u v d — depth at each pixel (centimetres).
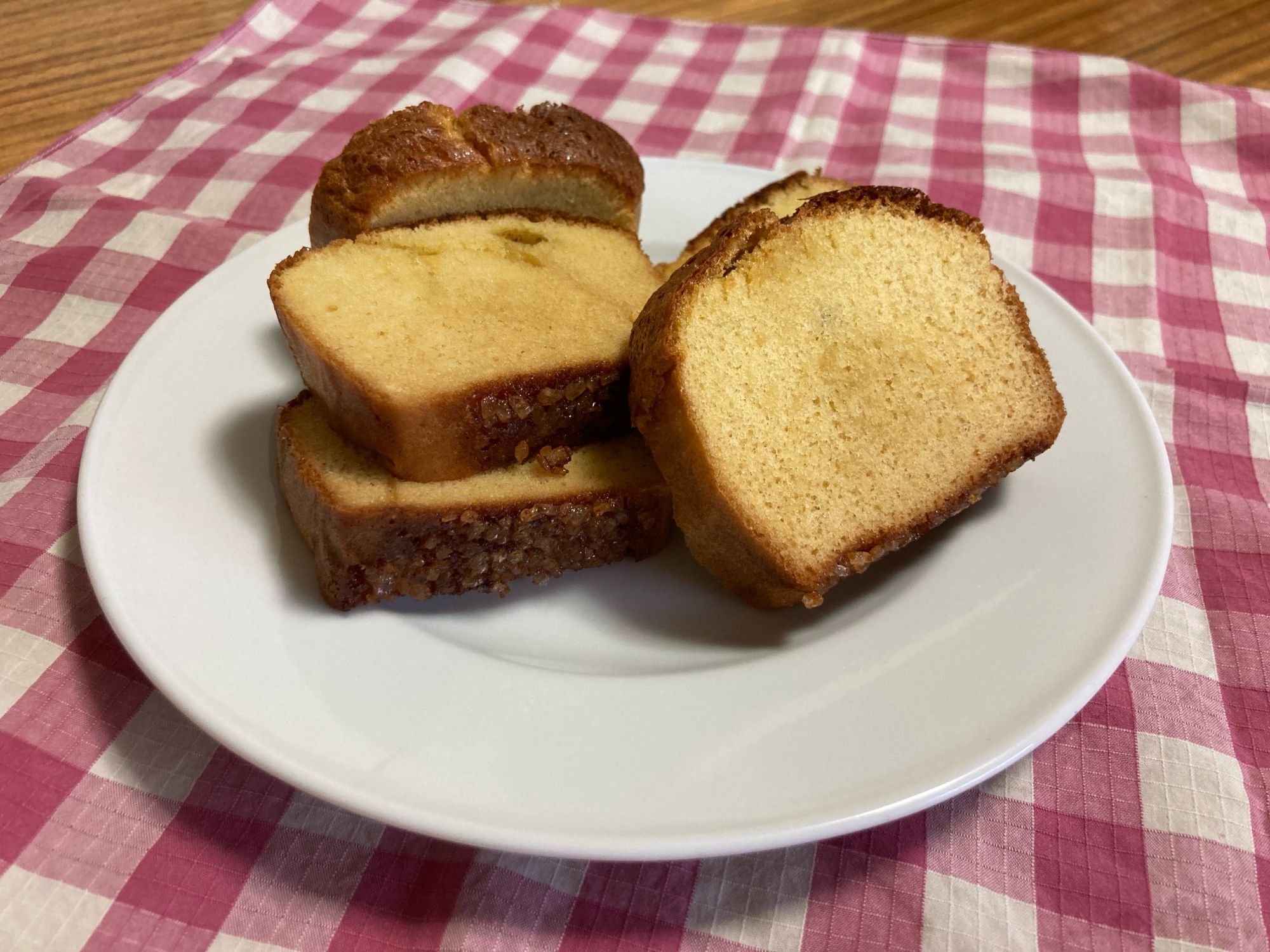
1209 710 18
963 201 32
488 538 19
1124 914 15
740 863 16
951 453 20
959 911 15
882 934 15
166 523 18
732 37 41
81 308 26
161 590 17
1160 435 21
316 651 17
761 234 20
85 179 31
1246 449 24
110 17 41
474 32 41
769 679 17
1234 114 36
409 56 39
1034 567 19
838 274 21
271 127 34
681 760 15
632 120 36
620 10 43
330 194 23
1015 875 16
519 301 22
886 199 21
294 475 19
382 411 18
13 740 16
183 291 27
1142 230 31
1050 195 32
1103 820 16
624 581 20
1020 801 17
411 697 16
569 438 21
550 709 16
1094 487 20
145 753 16
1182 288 29
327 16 41
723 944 15
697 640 19
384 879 15
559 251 24
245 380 22
